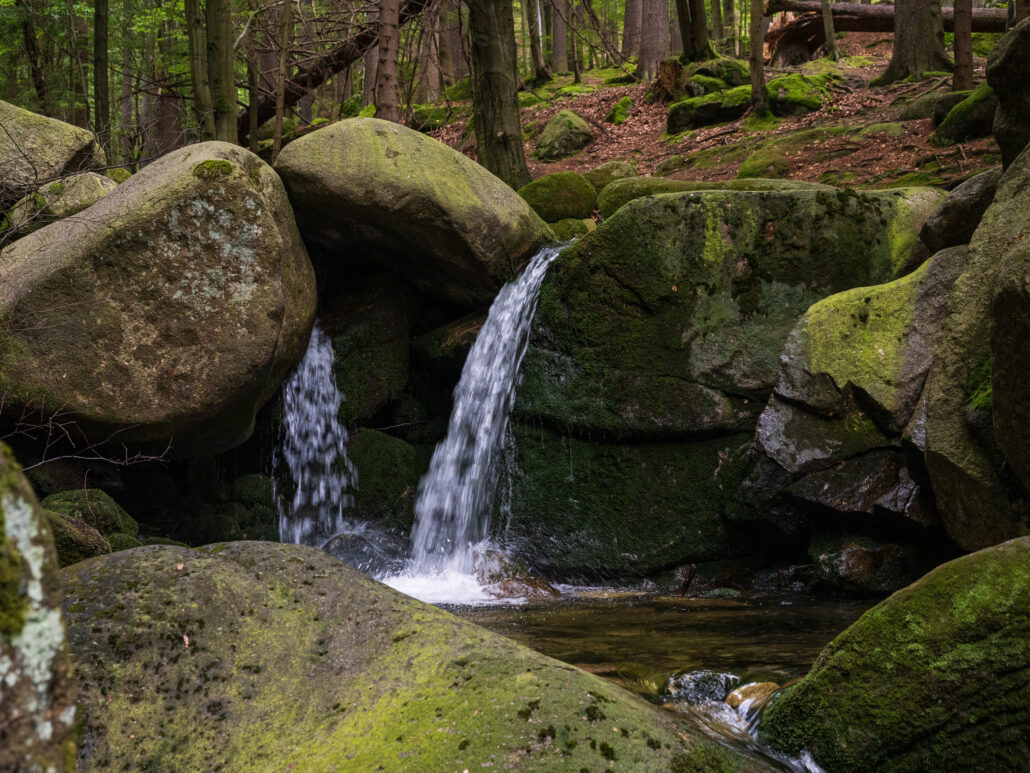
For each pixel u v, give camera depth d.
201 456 5.96
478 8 10.56
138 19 13.82
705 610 4.62
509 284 6.79
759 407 5.77
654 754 1.90
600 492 6.04
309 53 12.42
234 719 2.09
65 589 2.35
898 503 4.70
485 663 2.14
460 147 16.98
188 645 2.24
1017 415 3.46
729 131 13.63
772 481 5.31
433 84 22.67
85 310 5.05
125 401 5.13
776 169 10.54
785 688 2.79
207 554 2.53
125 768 1.97
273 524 6.62
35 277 5.09
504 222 6.69
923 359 5.01
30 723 0.71
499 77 10.62
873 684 2.29
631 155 14.35
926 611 2.28
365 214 6.32
